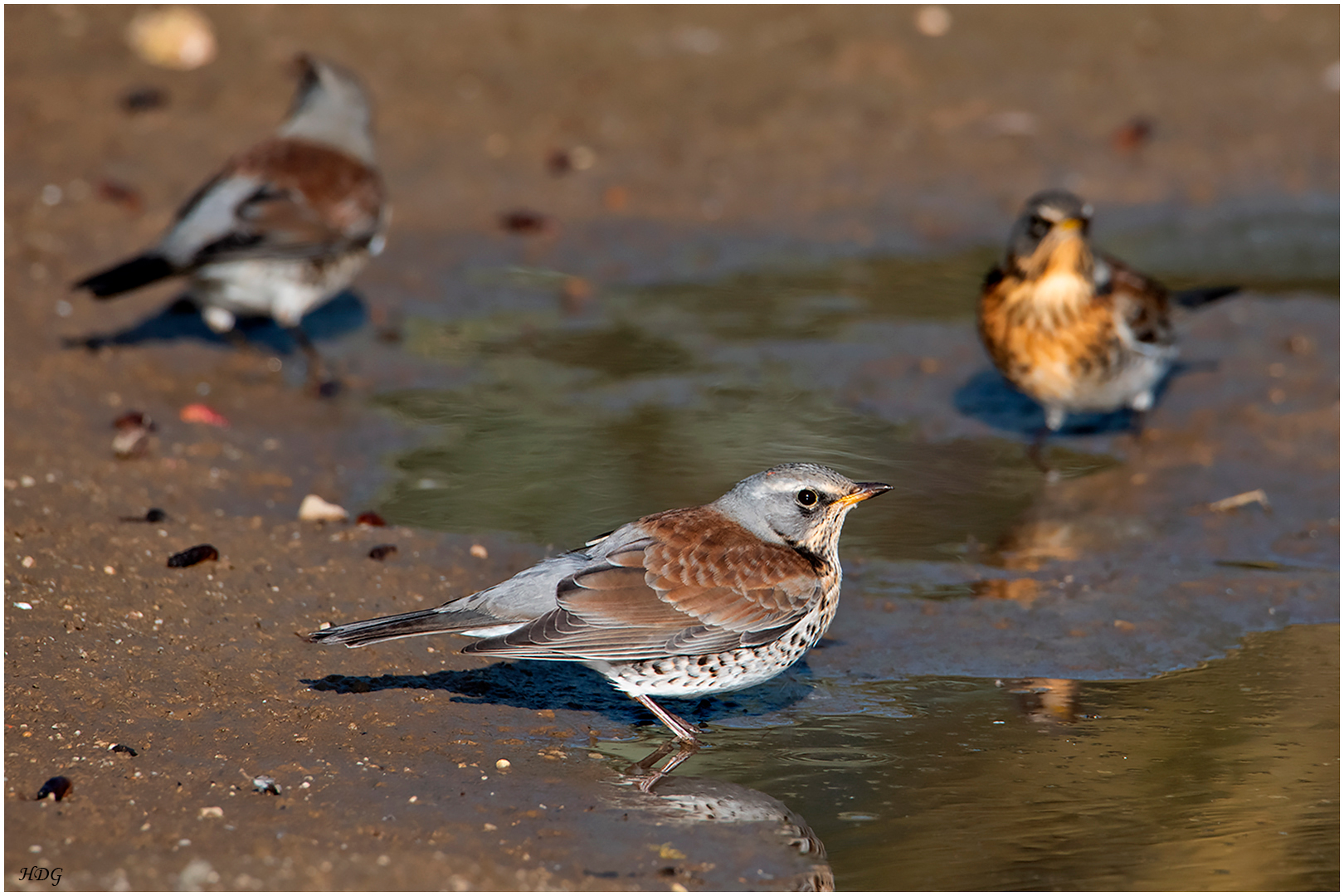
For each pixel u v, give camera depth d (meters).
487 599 9.27
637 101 25.75
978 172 24.23
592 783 8.71
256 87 24.47
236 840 7.66
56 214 19.81
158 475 13.23
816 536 9.75
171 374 16.02
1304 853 8.03
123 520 12.02
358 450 14.57
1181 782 8.88
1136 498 13.78
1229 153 25.36
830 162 24.28
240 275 15.80
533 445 14.85
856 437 15.25
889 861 7.89
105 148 22.08
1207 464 14.48
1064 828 8.30
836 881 7.66
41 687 9.19
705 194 22.92
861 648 10.86
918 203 22.97
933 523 13.18
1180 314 15.60
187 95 24.02
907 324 18.44
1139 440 15.11
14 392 14.62
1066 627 11.22
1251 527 13.12
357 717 9.37
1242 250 21.20
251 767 8.53
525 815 8.21
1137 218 22.78
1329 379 16.30
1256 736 9.52
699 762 9.09
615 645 9.02
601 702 9.99
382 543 12.12
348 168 16.48
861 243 21.52
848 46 27.92
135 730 8.86
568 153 23.89
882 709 9.92
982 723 9.70
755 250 21.14
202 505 12.75
